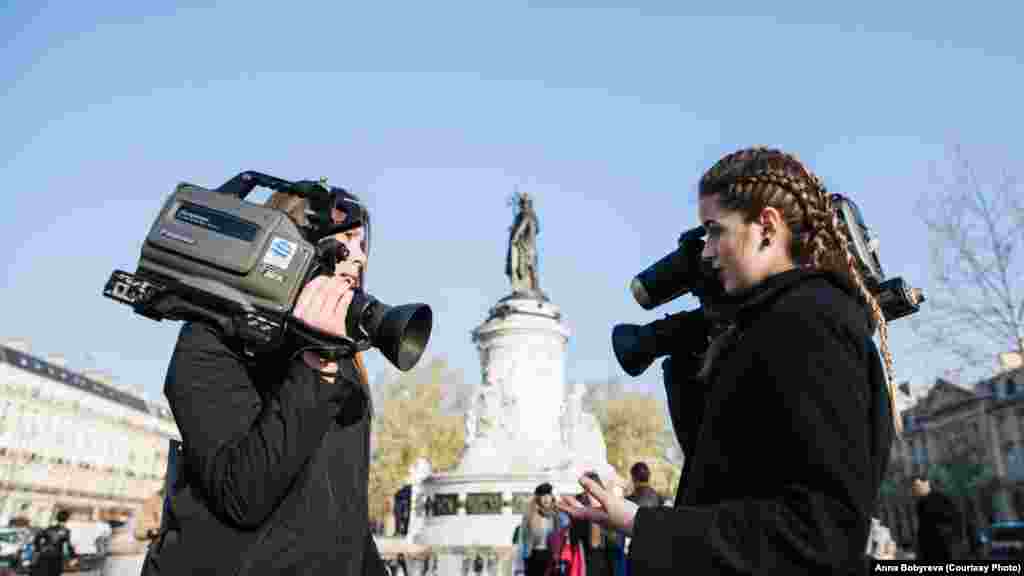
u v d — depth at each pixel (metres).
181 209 1.79
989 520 53.97
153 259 1.77
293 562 1.74
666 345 2.04
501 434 17.86
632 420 40.22
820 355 1.43
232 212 1.76
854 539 1.34
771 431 1.45
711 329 1.98
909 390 73.44
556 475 16.42
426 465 20.17
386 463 36.75
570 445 17.62
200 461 1.67
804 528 1.33
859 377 1.44
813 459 1.36
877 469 1.48
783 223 1.69
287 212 2.02
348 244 2.10
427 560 14.81
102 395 65.56
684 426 1.96
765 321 1.56
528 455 17.33
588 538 6.18
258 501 1.61
